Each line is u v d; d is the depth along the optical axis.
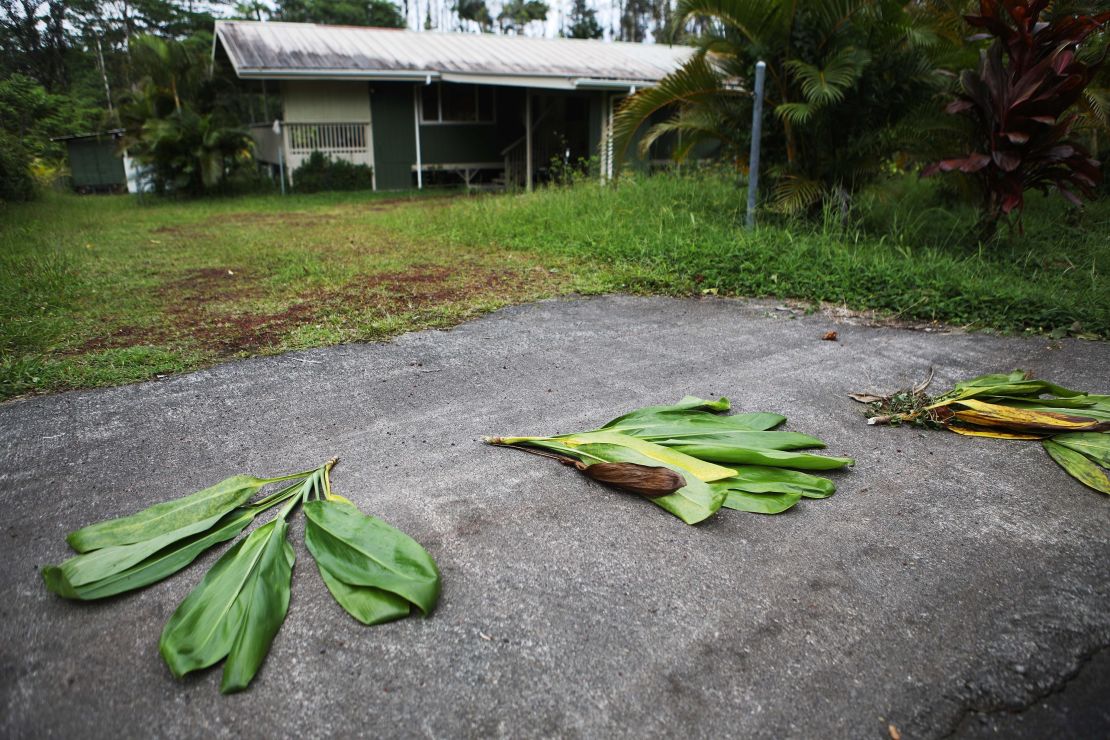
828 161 7.16
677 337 4.42
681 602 1.94
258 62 14.73
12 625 1.87
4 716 1.58
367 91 16.53
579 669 1.71
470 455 2.79
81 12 32.38
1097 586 2.02
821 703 1.62
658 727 1.56
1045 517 2.36
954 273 5.45
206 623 1.79
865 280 5.44
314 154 16.47
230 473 2.66
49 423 3.12
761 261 6.01
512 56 17.47
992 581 2.04
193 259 7.30
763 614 1.90
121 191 23.55
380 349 4.16
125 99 17.16
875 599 1.96
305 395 3.44
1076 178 5.82
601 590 1.99
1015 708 1.61
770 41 6.91
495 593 1.98
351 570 1.98
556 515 2.37
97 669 1.72
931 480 2.61
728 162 8.77
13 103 16.97
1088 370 3.75
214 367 3.85
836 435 2.99
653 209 8.39
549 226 8.38
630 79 14.88
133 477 2.63
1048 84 5.51
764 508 2.36
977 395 3.20
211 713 1.60
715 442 2.73
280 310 5.05
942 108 6.55
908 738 1.53
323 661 1.74
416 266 6.69
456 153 17.73
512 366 3.85
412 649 1.78
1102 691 1.66
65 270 6.38
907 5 6.64
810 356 4.03
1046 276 5.53
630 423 2.92
